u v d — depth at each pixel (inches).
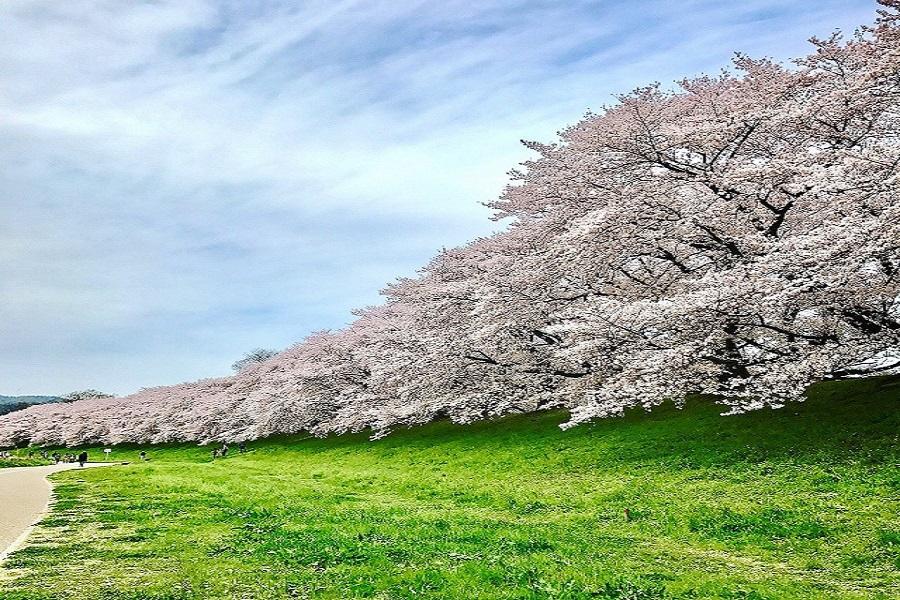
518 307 1113.4
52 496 924.0
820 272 623.8
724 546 473.1
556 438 1016.9
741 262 786.2
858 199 620.1
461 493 789.2
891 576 378.0
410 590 345.1
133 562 430.3
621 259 931.3
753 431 778.2
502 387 1219.9
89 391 5634.8
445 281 1492.4
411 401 1379.2
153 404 3376.0
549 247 1001.5
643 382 783.7
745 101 812.0
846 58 769.6
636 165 912.9
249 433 2187.5
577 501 664.4
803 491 568.7
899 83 653.9
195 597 342.3
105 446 3570.4
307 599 338.3
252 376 2765.7
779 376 673.0
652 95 932.0
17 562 433.1
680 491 639.1
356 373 1883.6
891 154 593.3
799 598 339.0
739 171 740.7
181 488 956.6
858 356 700.7
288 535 513.7
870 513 487.5
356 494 859.4
